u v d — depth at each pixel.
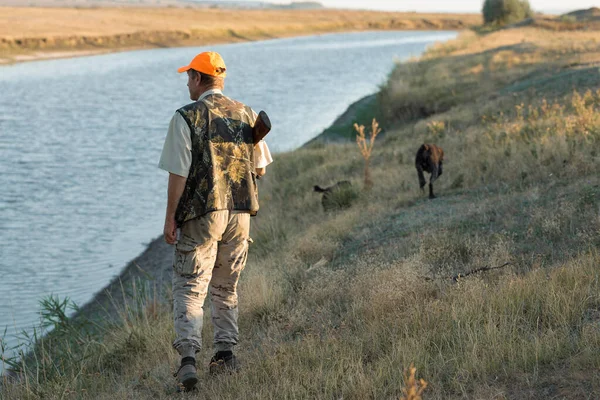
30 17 115.62
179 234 5.02
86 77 59.00
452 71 37.34
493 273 6.86
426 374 4.66
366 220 11.62
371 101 38.62
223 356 5.49
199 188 4.92
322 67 68.38
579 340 4.70
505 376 4.45
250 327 7.06
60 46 84.75
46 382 6.29
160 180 22.47
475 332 5.05
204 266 5.07
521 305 5.57
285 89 48.91
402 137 22.47
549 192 9.90
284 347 5.71
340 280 7.68
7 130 32.41
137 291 11.01
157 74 62.72
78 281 12.94
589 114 13.96
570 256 6.89
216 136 4.96
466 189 12.24
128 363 6.98
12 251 14.75
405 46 107.19
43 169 23.92
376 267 7.62
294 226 13.77
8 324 10.70
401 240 9.29
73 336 8.30
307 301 7.36
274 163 21.28
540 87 23.52
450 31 197.12
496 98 25.05
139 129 33.56
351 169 18.72
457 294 6.08
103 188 21.23
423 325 5.62
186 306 5.05
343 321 6.32
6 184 21.52
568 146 12.07
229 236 5.20
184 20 147.88
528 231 8.08
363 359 5.32
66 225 17.02
